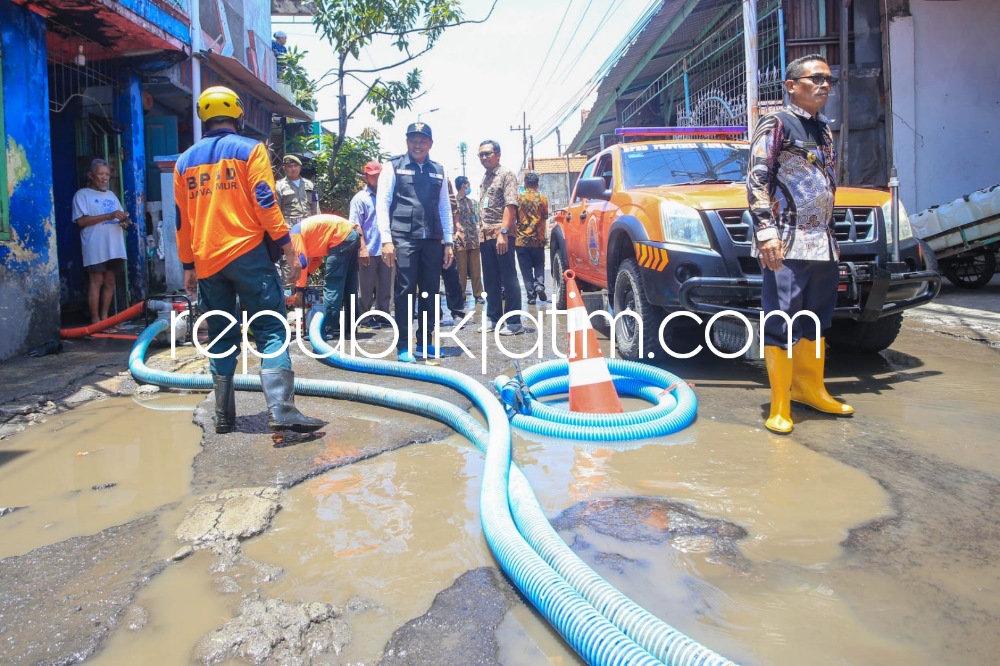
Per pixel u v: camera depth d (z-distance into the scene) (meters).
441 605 2.12
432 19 14.16
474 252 10.49
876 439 3.65
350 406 4.67
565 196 41.03
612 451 3.58
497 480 2.83
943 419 3.96
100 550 2.52
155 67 9.12
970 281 10.20
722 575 2.27
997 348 5.92
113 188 8.85
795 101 3.88
